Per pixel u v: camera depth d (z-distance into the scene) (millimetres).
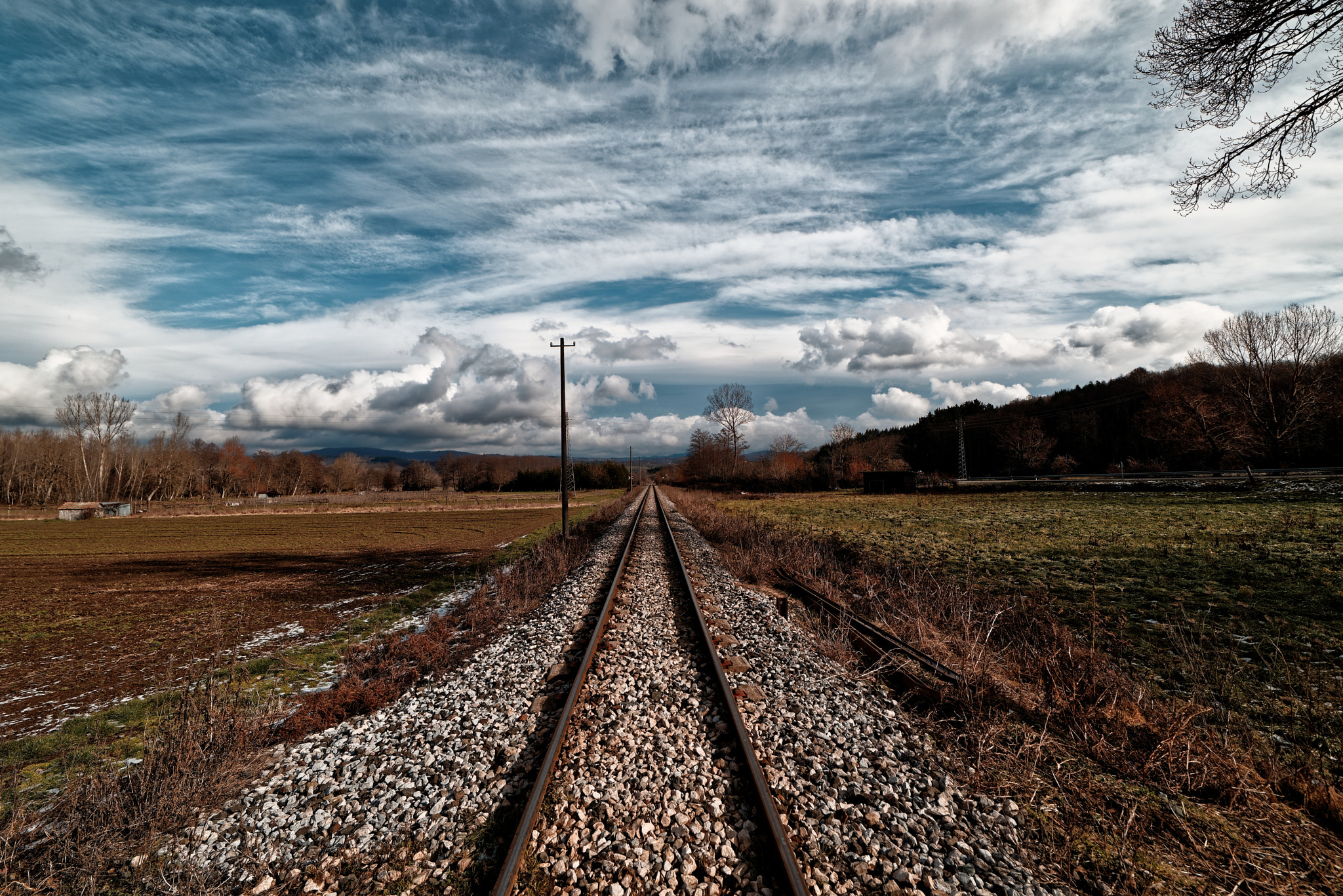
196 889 3641
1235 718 5602
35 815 4801
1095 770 4824
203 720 5453
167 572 20844
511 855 3586
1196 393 56938
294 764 5438
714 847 3832
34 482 82812
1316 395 42438
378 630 11547
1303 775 4543
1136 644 8203
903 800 4387
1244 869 3643
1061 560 14352
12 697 8375
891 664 7262
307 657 9797
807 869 3627
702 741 5336
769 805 4016
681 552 19141
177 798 4477
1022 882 3533
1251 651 7652
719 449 81625
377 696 6875
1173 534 17734
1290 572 11391
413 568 20562
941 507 34844
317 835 4262
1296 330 42281
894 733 5578
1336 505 23250
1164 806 4301
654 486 125875
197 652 10422
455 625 11055
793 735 5504
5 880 3852
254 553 26125
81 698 8242
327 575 19422
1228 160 8000
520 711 6223
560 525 37750
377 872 3779
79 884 3750
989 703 5930
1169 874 3570
